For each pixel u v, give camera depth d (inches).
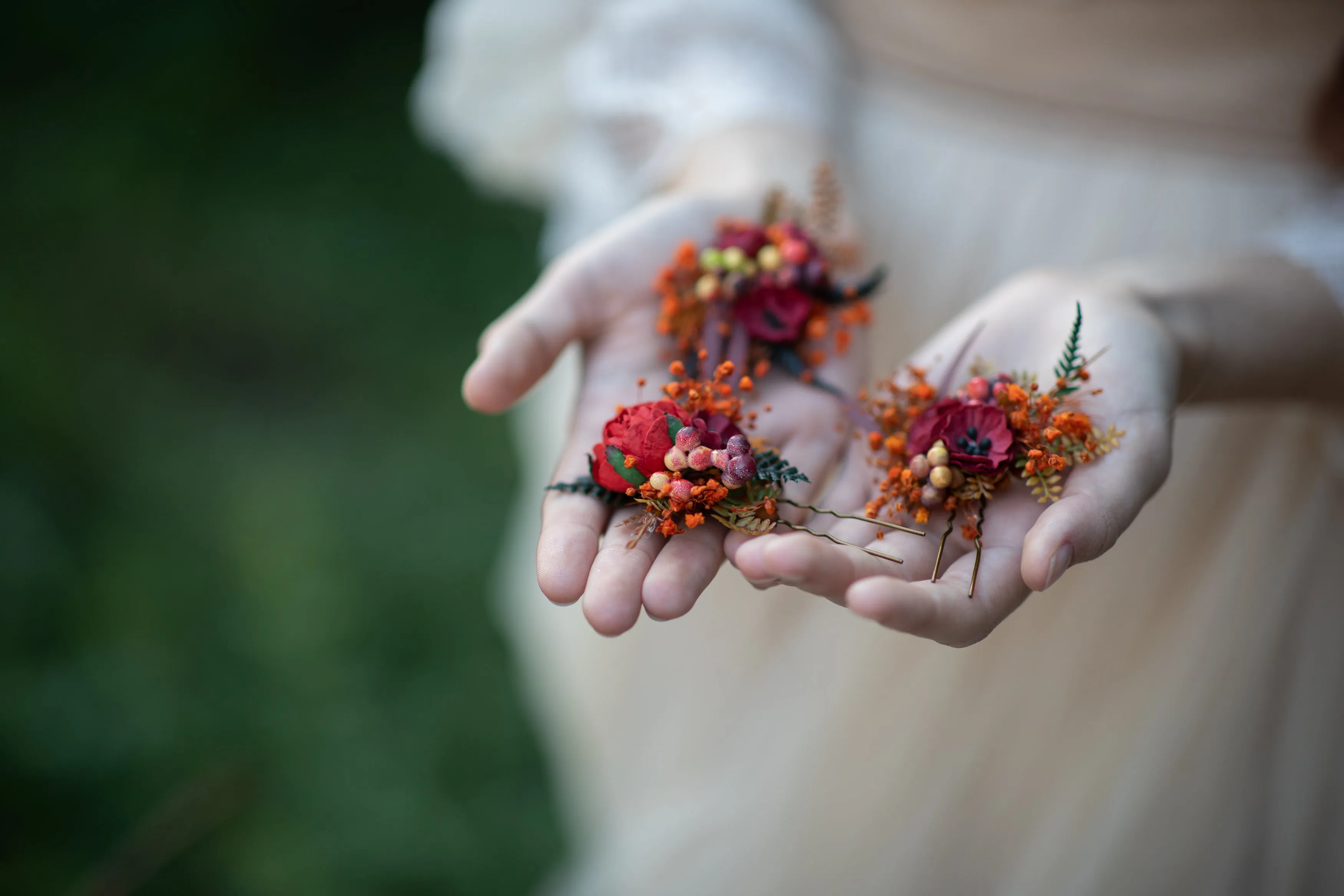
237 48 66.5
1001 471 20.1
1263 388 22.4
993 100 26.1
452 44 32.3
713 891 28.1
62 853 32.7
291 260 59.4
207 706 37.6
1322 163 24.4
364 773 37.4
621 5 28.1
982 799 26.9
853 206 25.5
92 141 61.4
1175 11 24.5
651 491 19.7
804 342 22.6
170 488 46.5
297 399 53.3
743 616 27.8
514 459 50.9
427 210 63.4
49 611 39.6
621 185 27.1
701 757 28.8
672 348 22.4
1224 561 25.3
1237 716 25.5
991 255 26.4
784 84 26.2
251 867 33.5
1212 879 25.9
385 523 47.1
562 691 31.3
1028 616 25.9
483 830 37.0
